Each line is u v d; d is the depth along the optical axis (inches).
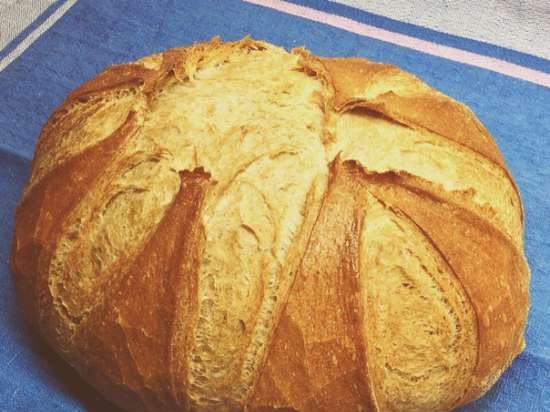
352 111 12.8
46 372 13.7
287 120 12.5
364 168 11.9
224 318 11.6
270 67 13.4
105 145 12.4
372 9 19.4
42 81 17.8
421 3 19.4
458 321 11.9
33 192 13.0
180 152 12.2
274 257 11.6
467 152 12.9
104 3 19.1
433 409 12.4
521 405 13.9
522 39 19.0
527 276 13.1
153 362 11.7
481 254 12.1
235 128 12.3
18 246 13.0
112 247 12.0
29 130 16.9
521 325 12.9
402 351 11.8
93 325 12.1
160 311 11.6
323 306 11.4
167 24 19.0
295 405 11.5
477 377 12.3
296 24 19.2
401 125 12.8
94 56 18.3
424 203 12.0
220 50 13.5
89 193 12.3
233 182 12.0
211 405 12.0
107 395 12.7
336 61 13.9
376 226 11.9
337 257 11.5
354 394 11.5
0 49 18.2
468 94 18.1
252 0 19.4
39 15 18.7
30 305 13.1
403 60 18.6
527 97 18.0
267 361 11.5
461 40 18.9
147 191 12.1
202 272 11.7
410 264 11.8
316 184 11.9
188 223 11.6
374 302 11.7
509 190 13.4
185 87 13.0
